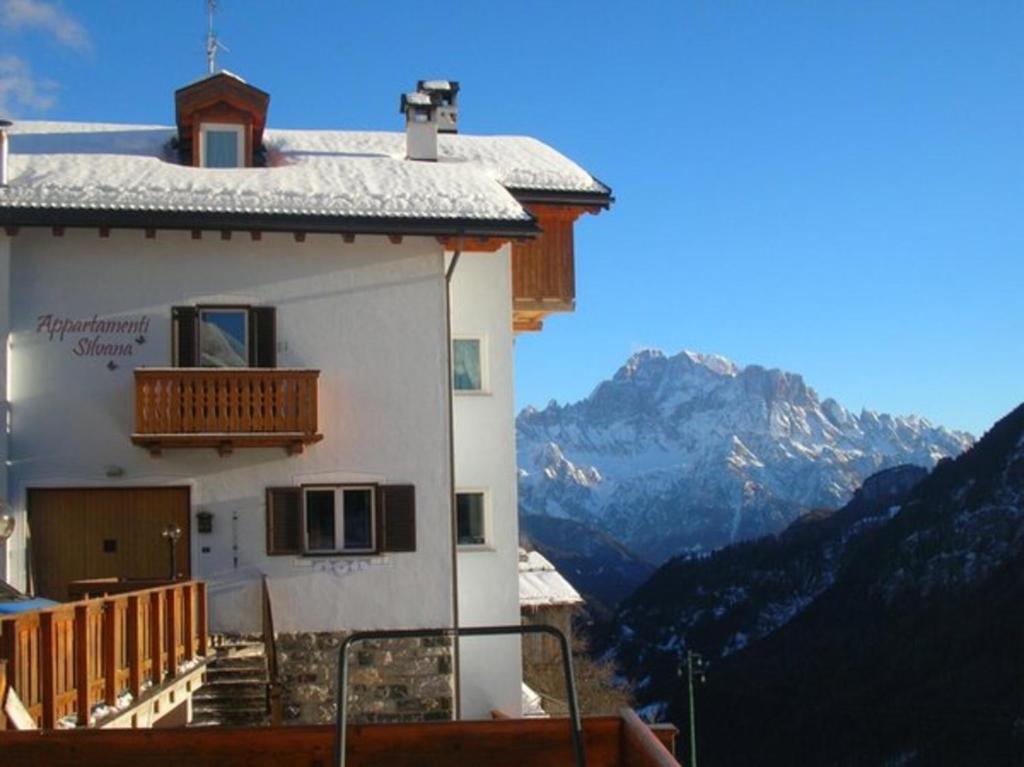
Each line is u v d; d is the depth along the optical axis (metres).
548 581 39.69
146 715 13.88
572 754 7.69
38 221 18.55
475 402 21.09
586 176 23.03
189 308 19.55
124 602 13.13
